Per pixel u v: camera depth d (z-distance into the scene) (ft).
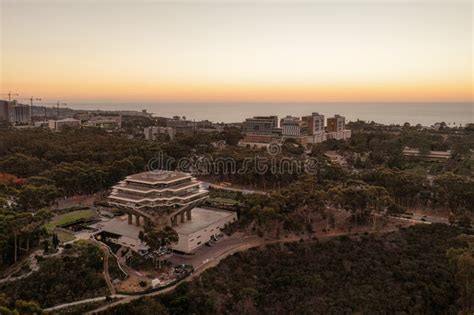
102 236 550.77
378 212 620.90
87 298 398.62
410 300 438.40
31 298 387.14
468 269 402.72
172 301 402.11
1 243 435.53
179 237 518.78
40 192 614.75
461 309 428.15
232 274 465.88
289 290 453.17
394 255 515.91
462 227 580.71
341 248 531.09
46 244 460.14
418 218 642.63
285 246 533.55
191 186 597.52
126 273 452.76
